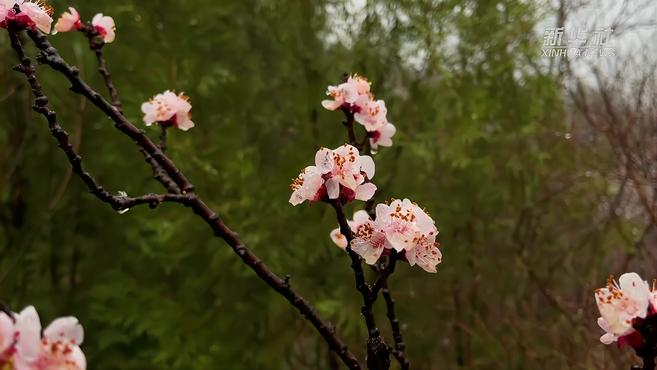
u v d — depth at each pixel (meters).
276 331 4.30
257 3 4.27
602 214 4.27
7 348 0.70
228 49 4.32
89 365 4.24
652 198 3.77
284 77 4.38
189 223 3.93
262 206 4.05
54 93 4.06
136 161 4.08
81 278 4.50
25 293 4.39
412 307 4.30
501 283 4.38
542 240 4.41
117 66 4.09
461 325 4.08
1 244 4.40
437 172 4.32
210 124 4.15
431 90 4.09
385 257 1.20
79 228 4.41
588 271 4.19
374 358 1.05
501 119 4.21
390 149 4.21
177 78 4.09
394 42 4.14
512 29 3.80
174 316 3.99
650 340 0.87
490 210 4.35
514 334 4.13
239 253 1.19
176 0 4.13
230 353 4.18
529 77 3.94
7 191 4.25
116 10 3.90
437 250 1.02
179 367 4.02
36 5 1.19
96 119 4.23
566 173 4.21
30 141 4.36
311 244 4.12
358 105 1.37
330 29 4.27
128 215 4.25
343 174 1.02
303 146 4.24
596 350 3.46
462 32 4.10
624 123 3.77
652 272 3.63
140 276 4.34
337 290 4.05
